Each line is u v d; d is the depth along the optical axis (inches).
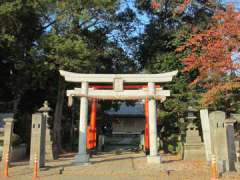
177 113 1127.0
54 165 804.6
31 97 1251.2
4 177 631.8
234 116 1011.3
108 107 1433.3
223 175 630.5
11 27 981.2
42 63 1013.2
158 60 1173.7
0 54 1055.0
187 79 1107.9
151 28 1278.3
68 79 875.4
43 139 765.3
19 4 932.0
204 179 606.9
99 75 875.4
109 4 1071.0
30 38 1096.8
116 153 1202.6
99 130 1440.7
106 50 1241.4
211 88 850.8
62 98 1202.0
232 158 721.6
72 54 994.7
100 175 655.8
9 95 1194.0
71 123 1477.6
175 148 1139.3
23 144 1044.5
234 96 917.8
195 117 979.3
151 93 869.8
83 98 872.9
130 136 2122.3
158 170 706.2
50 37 1001.5
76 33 1136.2
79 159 840.3
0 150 869.8
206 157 858.8
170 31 1201.4
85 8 1077.1
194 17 1158.3
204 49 823.7
